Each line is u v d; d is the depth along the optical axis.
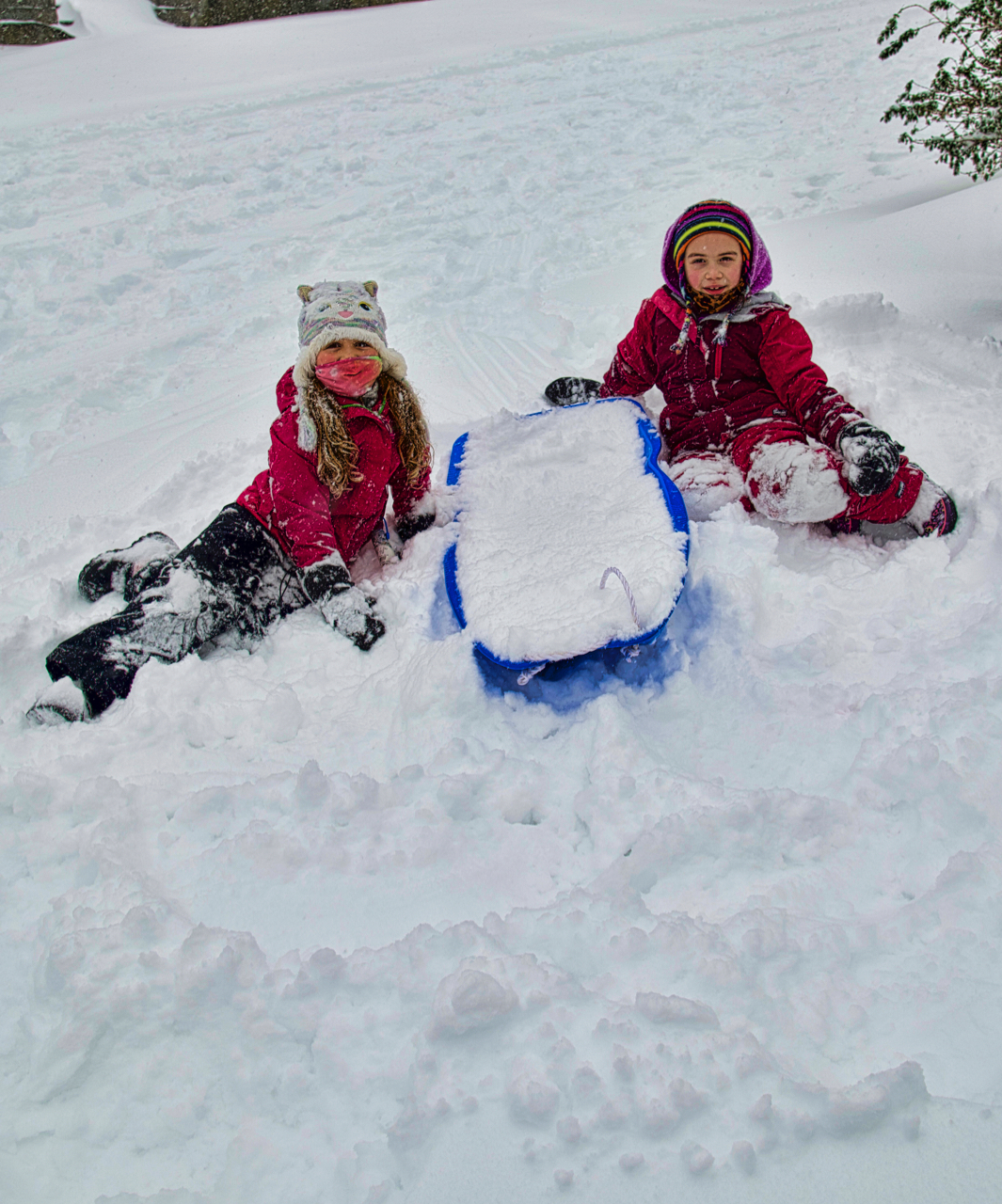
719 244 2.97
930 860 1.79
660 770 2.08
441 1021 1.51
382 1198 1.36
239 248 6.13
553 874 1.93
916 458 3.14
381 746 2.33
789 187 6.07
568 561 2.62
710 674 2.44
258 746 2.36
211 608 2.68
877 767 1.94
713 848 1.89
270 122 9.24
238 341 4.88
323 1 15.57
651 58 10.20
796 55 9.52
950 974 1.56
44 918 1.83
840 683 2.33
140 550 2.97
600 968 1.65
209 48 13.49
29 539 3.35
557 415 3.28
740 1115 1.39
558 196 6.45
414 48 12.23
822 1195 1.31
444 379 4.16
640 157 7.08
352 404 2.88
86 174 7.91
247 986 1.65
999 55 4.04
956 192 5.41
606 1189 1.34
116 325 5.18
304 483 2.79
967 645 2.27
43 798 2.14
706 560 2.67
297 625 2.78
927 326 3.98
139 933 1.75
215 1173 1.46
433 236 5.92
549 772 2.16
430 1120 1.42
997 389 3.50
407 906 1.87
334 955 1.67
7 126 9.91
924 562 2.66
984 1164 1.32
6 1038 1.67
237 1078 1.55
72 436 4.07
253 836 1.98
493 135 8.07
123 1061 1.59
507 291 5.04
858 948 1.64
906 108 4.30
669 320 3.18
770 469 2.81
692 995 1.58
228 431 3.99
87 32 15.25
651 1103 1.39
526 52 11.21
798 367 2.98
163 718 2.39
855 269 4.61
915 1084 1.38
